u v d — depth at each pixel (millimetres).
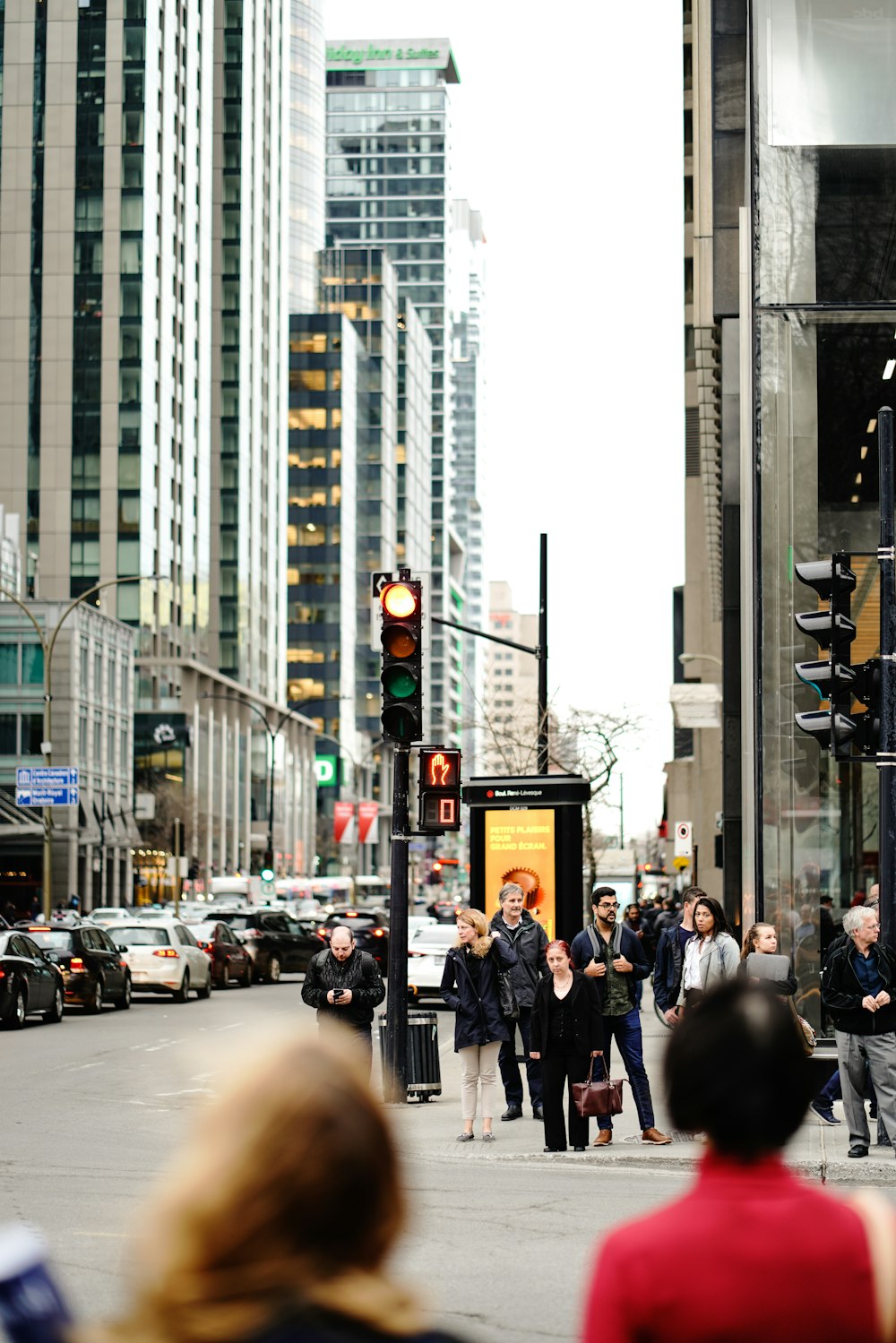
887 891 17938
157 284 135375
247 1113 2521
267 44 176625
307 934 59938
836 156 27328
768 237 27266
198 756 130750
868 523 26859
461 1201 14008
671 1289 3260
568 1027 17203
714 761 58031
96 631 101812
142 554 129625
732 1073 3432
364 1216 2523
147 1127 19375
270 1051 2615
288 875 155000
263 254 172750
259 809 152000
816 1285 3250
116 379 130750
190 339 144625
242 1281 2457
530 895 26328
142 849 114000
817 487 26891
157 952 43438
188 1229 2477
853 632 18406
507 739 68812
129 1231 12297
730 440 35500
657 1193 14578
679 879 69562
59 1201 13750
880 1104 16281
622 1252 3338
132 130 132000
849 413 27000
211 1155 2510
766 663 26688
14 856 95500
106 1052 29016
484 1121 18406
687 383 50500
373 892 123750
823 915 26078
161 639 134125
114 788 105250
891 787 18078
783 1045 3477
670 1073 3518
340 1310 2459
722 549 36750
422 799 21000
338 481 191750
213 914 57219
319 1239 2506
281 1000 45156
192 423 144875
